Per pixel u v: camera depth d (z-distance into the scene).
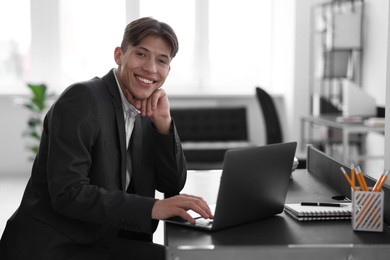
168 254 1.62
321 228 1.87
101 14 7.52
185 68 7.80
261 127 7.66
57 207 1.87
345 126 5.20
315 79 7.13
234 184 1.80
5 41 7.41
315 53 7.07
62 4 7.45
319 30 6.70
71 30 7.50
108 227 2.03
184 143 6.83
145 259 2.23
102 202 1.84
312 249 1.63
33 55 7.42
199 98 7.55
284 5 7.36
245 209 1.89
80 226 1.97
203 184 2.69
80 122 1.91
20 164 7.26
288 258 1.63
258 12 7.77
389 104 2.44
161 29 2.07
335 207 2.05
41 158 2.05
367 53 6.36
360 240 1.72
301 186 2.57
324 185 2.60
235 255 1.63
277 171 1.95
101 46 7.57
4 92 7.23
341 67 6.38
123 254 2.24
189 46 7.75
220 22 7.75
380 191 1.83
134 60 2.07
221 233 1.80
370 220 1.82
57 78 7.50
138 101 2.13
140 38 2.04
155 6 7.60
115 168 2.03
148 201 1.86
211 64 7.82
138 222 1.84
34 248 1.93
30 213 1.99
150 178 2.27
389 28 2.45
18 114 7.21
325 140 6.43
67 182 1.85
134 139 2.17
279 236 1.77
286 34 7.30
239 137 7.16
